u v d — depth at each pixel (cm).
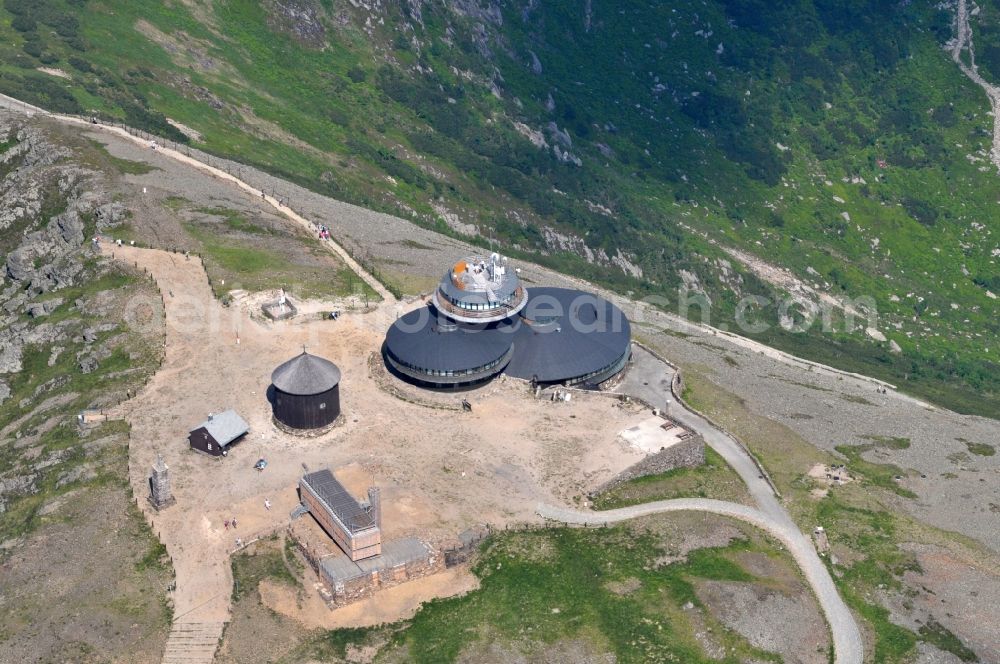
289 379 12556
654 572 11025
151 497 11312
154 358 14100
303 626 9962
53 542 10800
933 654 10450
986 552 12338
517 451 12712
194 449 12244
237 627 9862
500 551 11075
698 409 14975
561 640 10025
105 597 10106
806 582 11375
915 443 15275
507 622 10194
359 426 13012
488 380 14025
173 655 9562
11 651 9519
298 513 11156
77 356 14500
